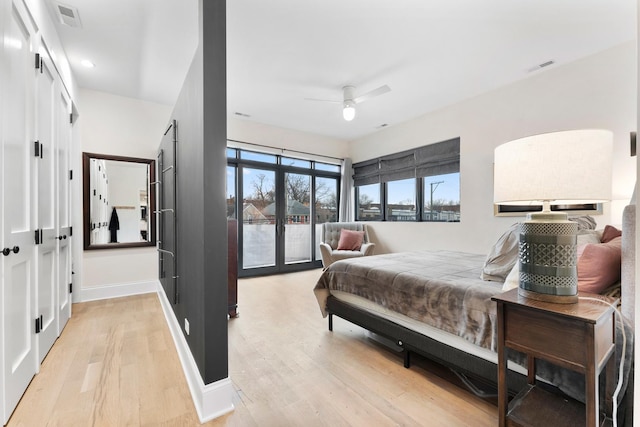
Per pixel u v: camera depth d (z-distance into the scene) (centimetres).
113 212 354
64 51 262
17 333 157
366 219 549
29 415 145
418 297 180
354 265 237
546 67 294
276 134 492
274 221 507
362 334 247
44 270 204
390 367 192
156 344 225
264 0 200
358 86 337
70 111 287
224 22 155
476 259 264
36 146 183
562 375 121
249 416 145
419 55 271
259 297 360
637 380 73
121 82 324
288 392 164
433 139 418
